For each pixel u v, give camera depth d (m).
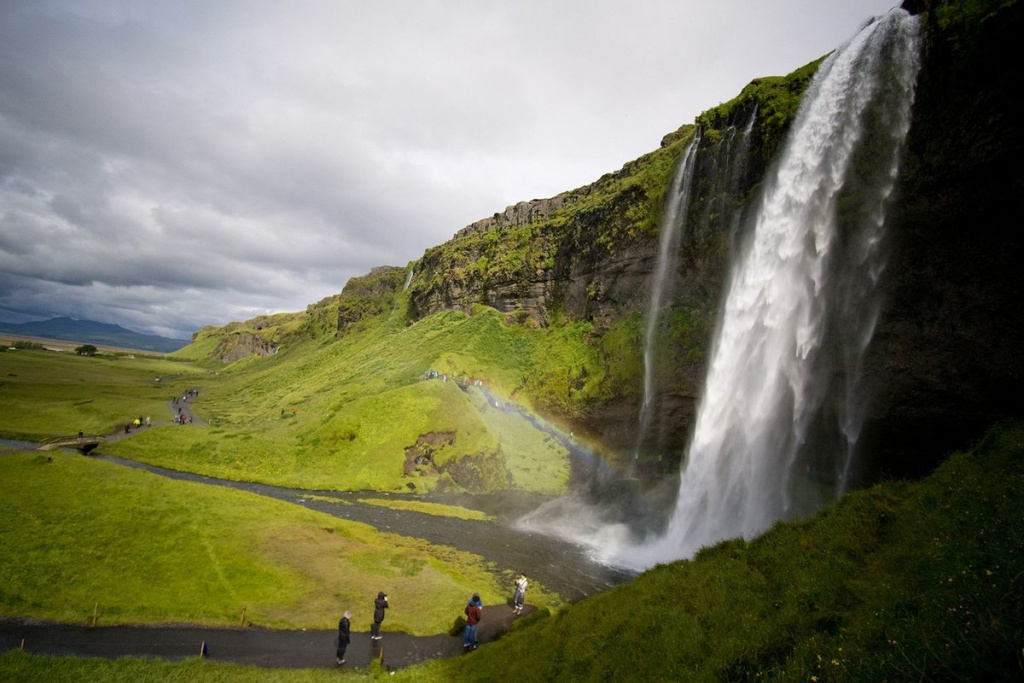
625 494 57.53
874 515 15.14
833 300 42.97
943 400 38.16
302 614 26.42
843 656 9.60
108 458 62.84
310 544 34.06
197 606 25.64
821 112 45.38
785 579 14.26
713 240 58.09
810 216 45.00
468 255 136.00
